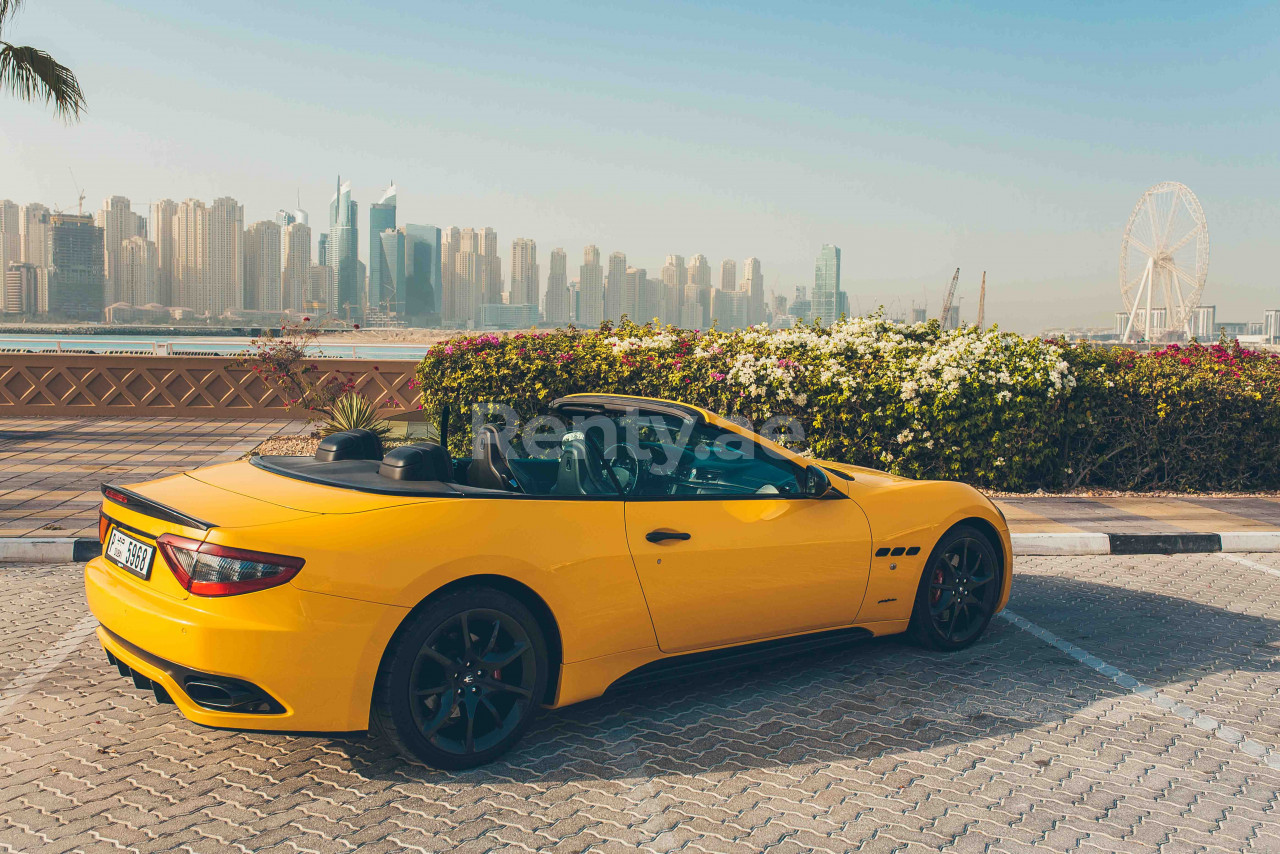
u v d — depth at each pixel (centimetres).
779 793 325
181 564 301
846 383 922
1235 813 320
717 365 954
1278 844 299
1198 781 346
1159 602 617
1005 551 509
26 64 1368
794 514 421
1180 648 514
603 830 294
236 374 1612
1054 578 680
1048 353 984
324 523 310
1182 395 1002
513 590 339
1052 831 303
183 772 329
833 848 287
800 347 985
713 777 336
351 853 275
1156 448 1014
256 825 290
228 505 320
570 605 348
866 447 946
